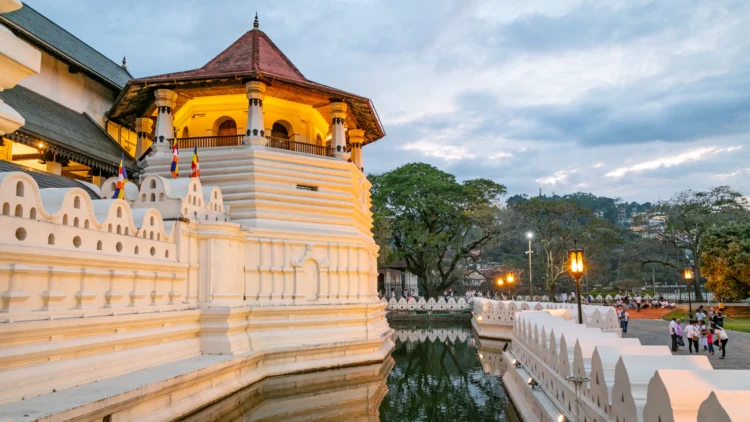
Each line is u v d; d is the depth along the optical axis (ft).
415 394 64.80
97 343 45.14
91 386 42.47
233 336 64.54
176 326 58.49
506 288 265.34
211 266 65.46
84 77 103.65
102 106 108.58
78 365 43.19
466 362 89.04
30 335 38.55
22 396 37.60
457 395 64.08
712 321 82.94
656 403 24.70
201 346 62.75
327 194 85.81
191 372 49.90
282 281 76.18
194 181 66.80
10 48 24.18
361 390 65.92
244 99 90.99
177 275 60.03
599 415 33.32
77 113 100.27
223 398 56.13
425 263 203.51
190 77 81.00
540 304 110.73
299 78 90.99
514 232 227.40
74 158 83.10
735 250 144.97
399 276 258.98
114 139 105.40
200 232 65.36
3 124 24.95
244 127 90.94
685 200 207.10
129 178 96.58
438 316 181.47
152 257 55.93
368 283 93.25
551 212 214.28
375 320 91.66
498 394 64.69
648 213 217.77
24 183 39.81
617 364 30.09
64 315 42.55
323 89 87.20
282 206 81.10
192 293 63.62
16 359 37.42
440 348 108.06
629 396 28.02
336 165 88.48
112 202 49.96
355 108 97.91
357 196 94.73
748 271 141.79
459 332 146.41
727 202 200.34
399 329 156.25
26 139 74.33
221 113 91.56
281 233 76.74
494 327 120.98
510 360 73.05
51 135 78.64
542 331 51.85
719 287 149.28
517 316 72.59
